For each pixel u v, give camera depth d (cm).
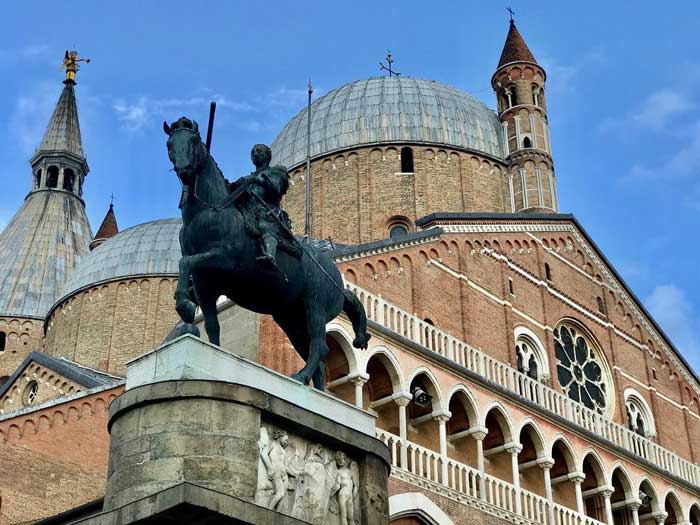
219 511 1569
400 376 3519
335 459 1872
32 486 3650
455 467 3616
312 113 5944
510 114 5788
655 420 5038
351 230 5422
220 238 1828
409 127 5628
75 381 4650
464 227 4444
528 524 3788
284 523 1653
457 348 3894
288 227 1931
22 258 8088
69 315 5534
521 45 5938
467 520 3541
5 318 7625
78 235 8550
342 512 1838
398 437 3444
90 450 3753
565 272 4959
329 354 3400
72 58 9781
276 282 1894
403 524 3378
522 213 4778
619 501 4431
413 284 4031
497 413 3903
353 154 5606
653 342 5319
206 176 1864
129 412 1720
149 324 5312
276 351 3219
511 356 4362
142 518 1550
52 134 9138
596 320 5003
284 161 5847
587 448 4241
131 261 5494
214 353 1766
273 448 1762
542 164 5656
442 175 5534
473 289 4341
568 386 4684
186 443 1667
